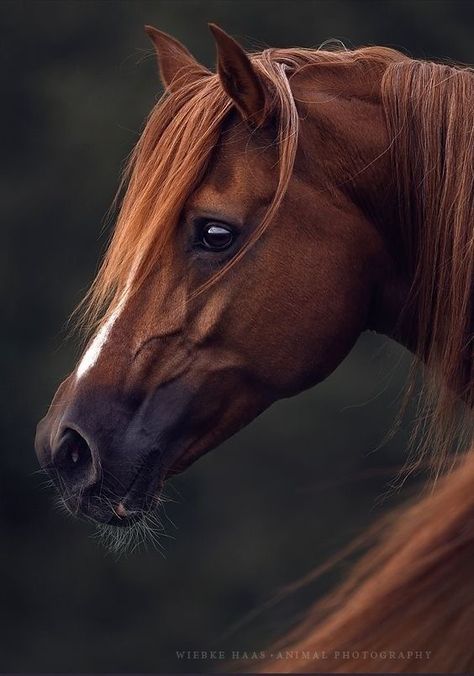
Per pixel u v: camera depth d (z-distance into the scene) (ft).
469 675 18.49
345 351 19.88
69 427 19.62
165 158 19.70
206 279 19.65
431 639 18.53
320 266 19.71
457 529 18.69
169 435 19.69
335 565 19.13
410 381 19.93
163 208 19.61
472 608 18.56
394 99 19.81
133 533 19.99
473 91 19.79
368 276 19.86
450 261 19.66
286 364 19.71
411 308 19.85
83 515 19.75
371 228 19.83
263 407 19.83
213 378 19.69
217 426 19.77
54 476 19.74
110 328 19.70
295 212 19.70
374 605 18.61
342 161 19.77
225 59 19.57
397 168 19.77
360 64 19.98
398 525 18.95
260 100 19.62
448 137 19.70
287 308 19.69
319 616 18.80
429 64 19.92
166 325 19.66
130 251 19.69
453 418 19.63
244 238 19.65
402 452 43.29
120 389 19.65
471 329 19.62
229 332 19.66
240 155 19.66
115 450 19.62
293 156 19.61
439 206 19.70
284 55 20.01
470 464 18.90
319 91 19.88
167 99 19.88
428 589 18.60
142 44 49.80
